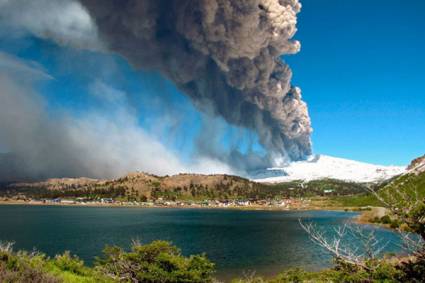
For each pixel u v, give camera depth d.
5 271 13.38
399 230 10.64
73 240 95.44
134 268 26.00
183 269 26.08
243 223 158.50
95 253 72.31
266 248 79.94
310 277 31.95
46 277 14.14
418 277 10.50
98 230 125.31
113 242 90.69
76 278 18.45
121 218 192.12
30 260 16.78
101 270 24.30
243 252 74.31
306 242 90.25
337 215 173.75
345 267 12.06
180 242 92.75
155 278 25.20
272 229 128.75
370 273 11.32
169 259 26.17
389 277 10.95
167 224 153.62
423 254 10.39
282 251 74.75
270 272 52.84
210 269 27.73
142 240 94.88
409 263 10.67
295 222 158.50
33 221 167.50
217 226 143.12
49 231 121.25
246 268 56.44
